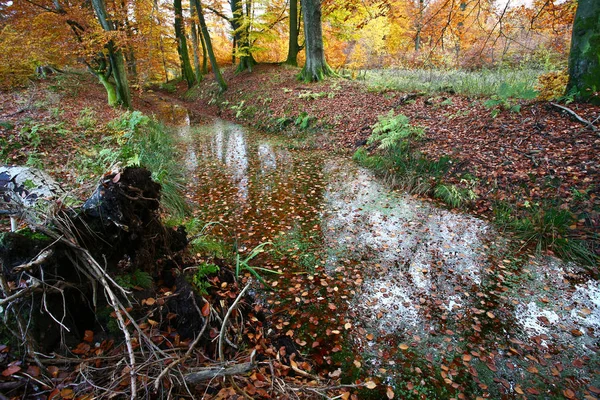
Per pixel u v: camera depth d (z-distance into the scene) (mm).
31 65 14164
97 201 2238
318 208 5727
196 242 3656
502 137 6672
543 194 4953
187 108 18922
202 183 7016
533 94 7125
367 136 8969
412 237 4707
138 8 14359
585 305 3330
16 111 9133
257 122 13320
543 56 12516
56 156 6422
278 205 5871
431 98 9938
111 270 2387
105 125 9039
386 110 10086
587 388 2512
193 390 1887
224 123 14281
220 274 3309
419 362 2756
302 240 4699
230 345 2334
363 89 12266
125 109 12867
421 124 8492
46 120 8391
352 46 20328
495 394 2477
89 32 11516
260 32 18656
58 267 2037
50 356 1831
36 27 11227
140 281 2445
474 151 6535
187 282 2645
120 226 2240
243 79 18141
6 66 12305
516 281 3725
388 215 5395
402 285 3713
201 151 9648
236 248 4348
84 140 7617
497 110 7484
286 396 2043
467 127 7586
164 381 1826
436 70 13695
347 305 3420
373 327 3129
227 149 9852
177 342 2189
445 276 3850
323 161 8383
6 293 1757
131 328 2150
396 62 17578
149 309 2328
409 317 3246
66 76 15445
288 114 12227
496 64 13523
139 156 6016
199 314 2393
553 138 6039
